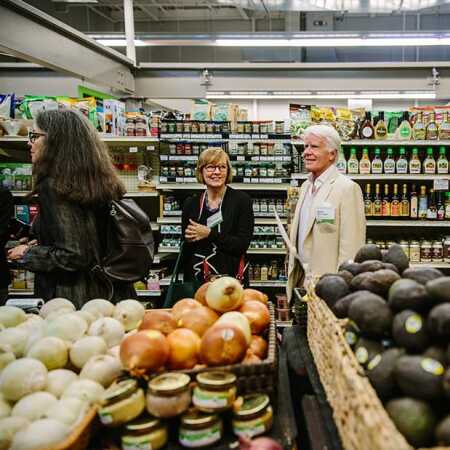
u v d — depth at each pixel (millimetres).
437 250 4406
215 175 2797
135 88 5312
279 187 4238
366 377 924
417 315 960
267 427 1054
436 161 4281
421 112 4203
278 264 4582
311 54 10234
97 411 1003
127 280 2080
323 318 1256
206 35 5195
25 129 4336
